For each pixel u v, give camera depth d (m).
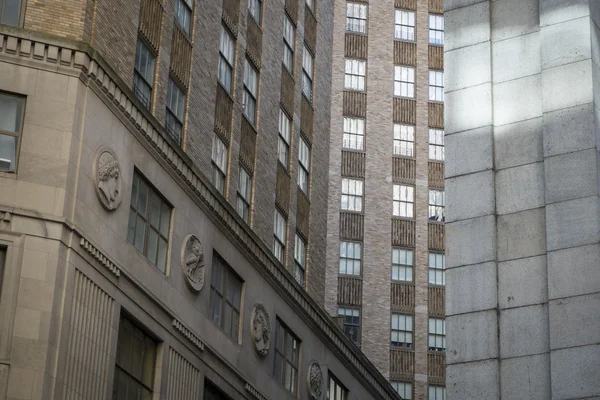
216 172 44.66
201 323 40.56
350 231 77.19
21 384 30.97
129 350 35.94
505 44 39.16
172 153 39.34
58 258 32.41
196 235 40.97
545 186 36.38
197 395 39.69
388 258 77.06
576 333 34.19
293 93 54.03
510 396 34.97
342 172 78.62
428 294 76.69
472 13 40.03
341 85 80.94
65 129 33.75
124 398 35.34
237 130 46.88
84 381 32.81
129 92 36.66
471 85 39.19
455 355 36.25
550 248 35.53
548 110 37.12
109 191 35.00
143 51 39.53
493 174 37.72
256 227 47.81
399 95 81.50
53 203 32.91
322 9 59.44
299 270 52.53
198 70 43.59
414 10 84.25
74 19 35.47
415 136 80.62
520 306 35.78
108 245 34.81
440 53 83.25
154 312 37.28
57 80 34.22
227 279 43.56
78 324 32.84
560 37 37.72
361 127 80.12
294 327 49.16
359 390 55.94
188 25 43.41
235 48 47.78
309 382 49.78
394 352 74.69
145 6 39.78
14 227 32.41
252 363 44.56
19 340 31.36
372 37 82.75
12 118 33.69
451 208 38.09
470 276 36.91
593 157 35.78
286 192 51.78
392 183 79.06
